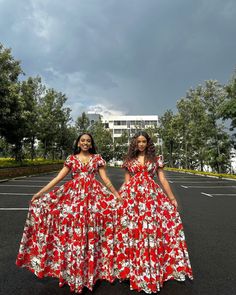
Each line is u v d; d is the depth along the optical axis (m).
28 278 2.96
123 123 84.50
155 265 2.62
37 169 22.28
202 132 28.66
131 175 3.15
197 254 3.82
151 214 2.77
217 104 26.50
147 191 2.89
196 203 8.73
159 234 2.76
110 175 23.27
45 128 25.72
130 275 2.71
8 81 15.55
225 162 28.23
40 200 2.81
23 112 16.17
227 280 2.99
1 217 5.95
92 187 2.90
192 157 38.81
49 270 2.71
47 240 2.71
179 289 2.75
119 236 2.83
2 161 20.19
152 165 3.02
